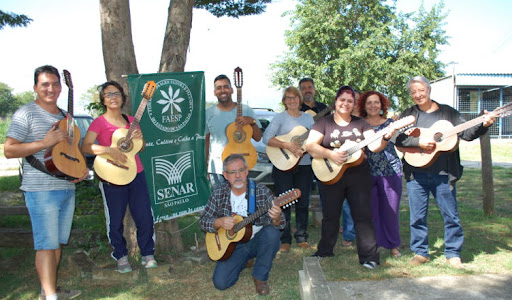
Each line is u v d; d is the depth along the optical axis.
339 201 4.22
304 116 5.05
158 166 4.43
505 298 3.26
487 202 6.14
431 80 22.19
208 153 5.00
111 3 4.47
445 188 4.00
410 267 4.09
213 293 3.82
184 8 4.74
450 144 3.79
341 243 5.13
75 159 3.52
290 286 3.89
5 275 4.37
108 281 4.14
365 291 3.47
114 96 3.87
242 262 3.79
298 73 21.45
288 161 4.73
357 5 21.41
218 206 3.76
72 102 3.59
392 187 4.39
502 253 4.50
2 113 55.84
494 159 13.64
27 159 3.40
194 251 4.71
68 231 3.67
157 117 4.37
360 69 20.27
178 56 4.75
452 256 4.13
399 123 3.71
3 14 9.02
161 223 4.71
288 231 4.87
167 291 3.88
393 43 20.94
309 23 21.25
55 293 3.52
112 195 3.91
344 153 3.94
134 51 4.71
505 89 21.20
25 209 4.95
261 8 8.57
